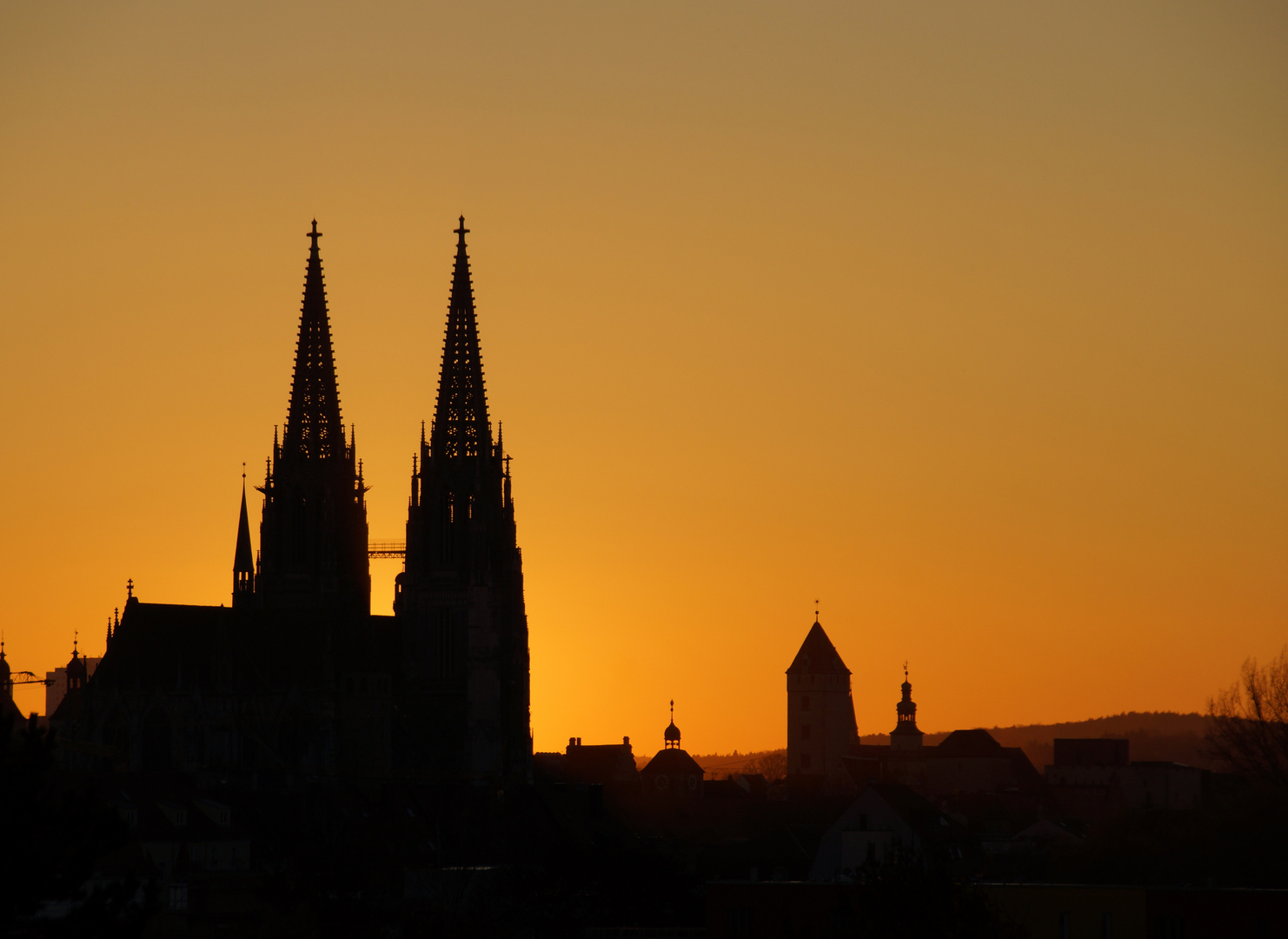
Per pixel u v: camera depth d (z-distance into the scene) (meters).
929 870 152.38
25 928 109.06
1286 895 181.75
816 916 196.38
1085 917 187.12
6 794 107.25
